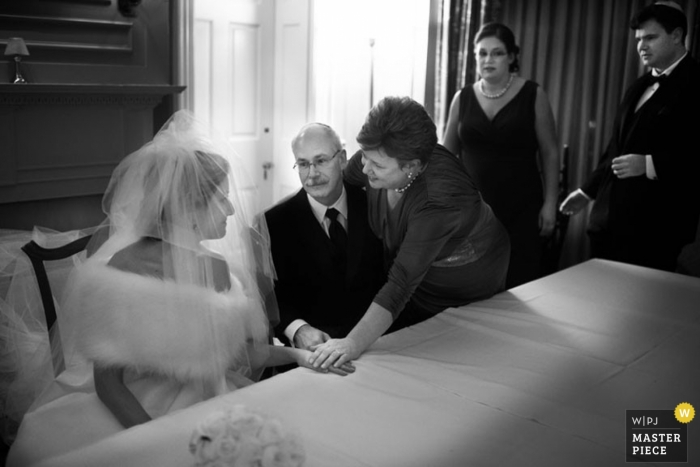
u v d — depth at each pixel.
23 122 3.45
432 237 1.82
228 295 1.71
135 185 1.59
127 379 1.58
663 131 2.97
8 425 2.03
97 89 3.61
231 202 1.72
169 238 1.58
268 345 1.83
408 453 1.19
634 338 1.83
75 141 3.68
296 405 1.37
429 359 1.64
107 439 1.22
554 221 3.50
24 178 3.49
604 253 3.29
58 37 3.63
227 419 0.96
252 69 4.95
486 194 3.50
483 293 2.23
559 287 2.32
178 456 1.16
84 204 3.83
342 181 2.11
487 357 1.66
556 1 4.12
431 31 4.46
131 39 3.95
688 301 2.18
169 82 4.25
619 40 3.99
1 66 3.41
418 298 2.24
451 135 3.65
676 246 3.10
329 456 1.17
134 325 1.52
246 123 4.99
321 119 4.93
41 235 2.75
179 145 1.62
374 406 1.37
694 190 3.00
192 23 4.30
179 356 1.57
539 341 1.79
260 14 4.93
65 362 1.63
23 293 2.39
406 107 1.70
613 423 1.33
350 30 4.78
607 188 3.22
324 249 2.10
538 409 1.38
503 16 4.27
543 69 4.23
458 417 1.33
